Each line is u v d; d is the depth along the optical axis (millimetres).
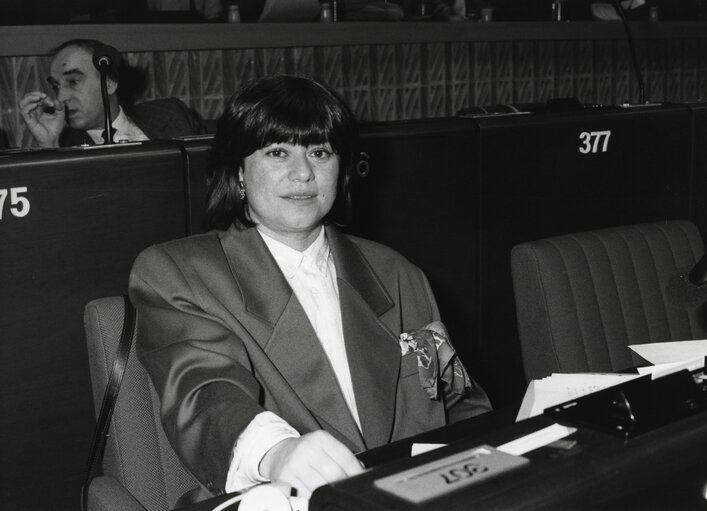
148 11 7082
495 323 4656
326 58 8117
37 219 3219
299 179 2732
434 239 4363
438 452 1551
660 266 3797
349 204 3127
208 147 3553
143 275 2725
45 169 3211
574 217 4785
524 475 1429
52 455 3344
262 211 2789
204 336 2588
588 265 3580
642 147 4922
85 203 3305
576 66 9547
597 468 1466
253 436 2234
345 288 2865
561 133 4652
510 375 4773
